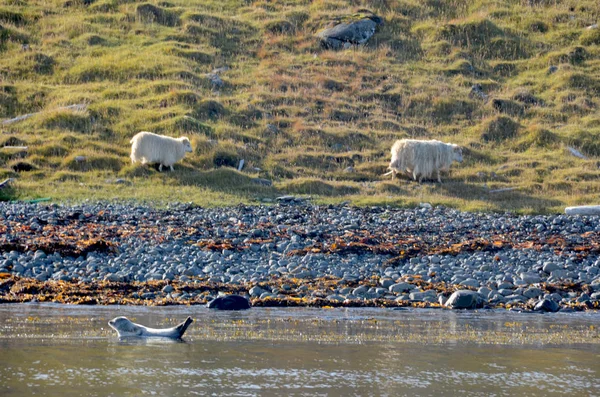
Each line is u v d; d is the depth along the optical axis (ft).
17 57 443.32
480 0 561.84
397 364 114.42
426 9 548.72
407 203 312.50
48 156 340.39
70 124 371.35
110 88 416.26
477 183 351.67
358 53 492.13
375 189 336.08
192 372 106.22
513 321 152.15
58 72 435.94
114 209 274.57
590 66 493.36
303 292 172.65
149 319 142.51
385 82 462.60
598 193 336.90
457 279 190.19
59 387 97.45
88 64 441.27
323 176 355.36
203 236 231.91
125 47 468.75
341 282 181.88
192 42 483.10
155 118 381.19
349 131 396.37
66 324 135.74
